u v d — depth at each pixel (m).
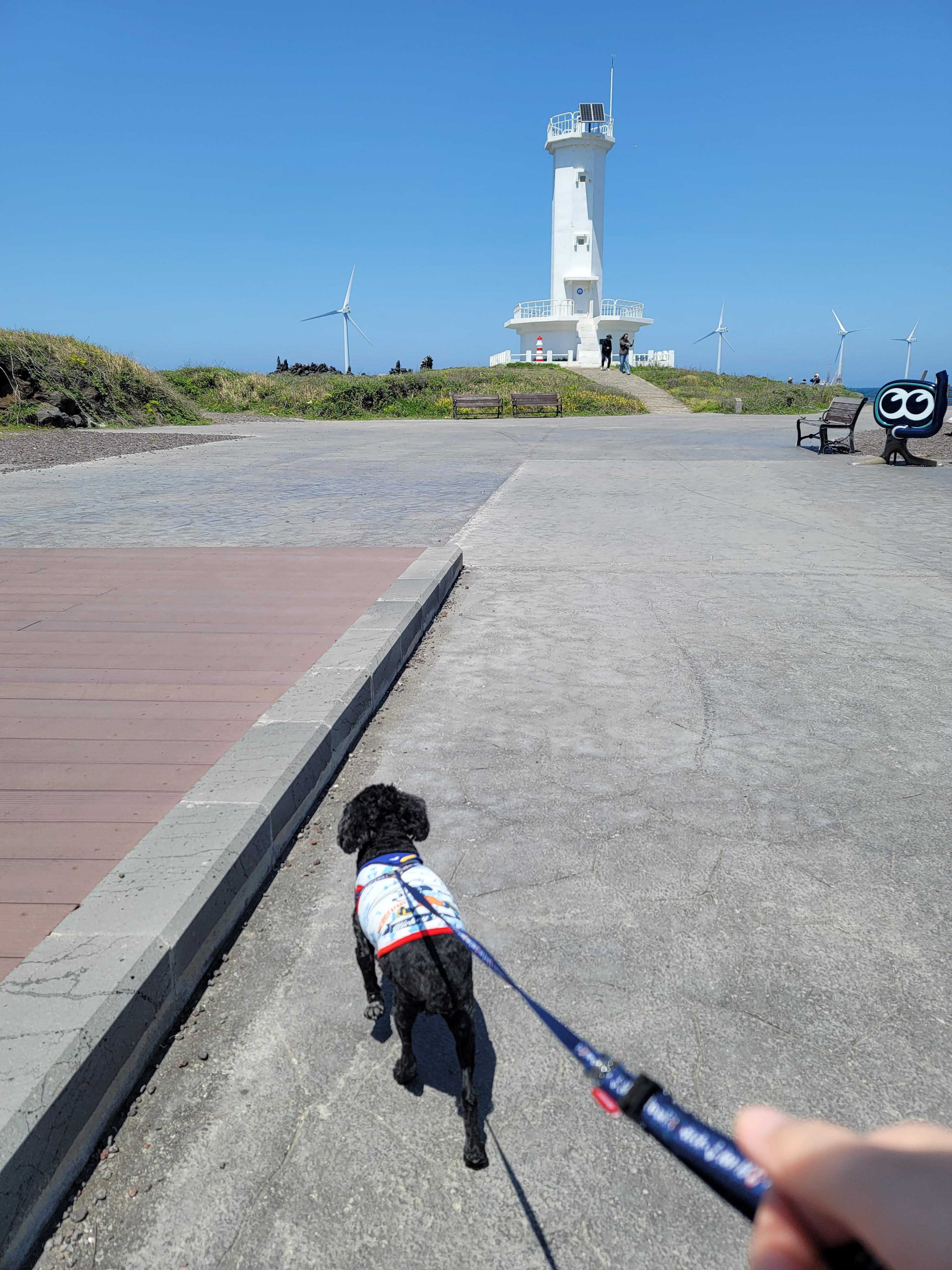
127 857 3.90
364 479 17.62
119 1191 2.68
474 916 3.96
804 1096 2.98
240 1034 3.31
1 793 4.61
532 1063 3.17
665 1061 3.14
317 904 4.09
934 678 6.73
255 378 46.41
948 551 10.95
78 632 7.30
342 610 7.87
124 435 28.19
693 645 7.52
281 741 5.04
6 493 15.37
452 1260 2.47
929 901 4.03
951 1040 3.22
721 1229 2.56
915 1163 0.59
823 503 14.60
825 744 5.61
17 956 3.28
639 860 4.38
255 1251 2.50
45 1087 2.61
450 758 5.50
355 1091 3.05
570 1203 2.64
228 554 10.21
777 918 3.92
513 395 40.59
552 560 10.56
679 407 45.88
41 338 32.78
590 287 59.47
